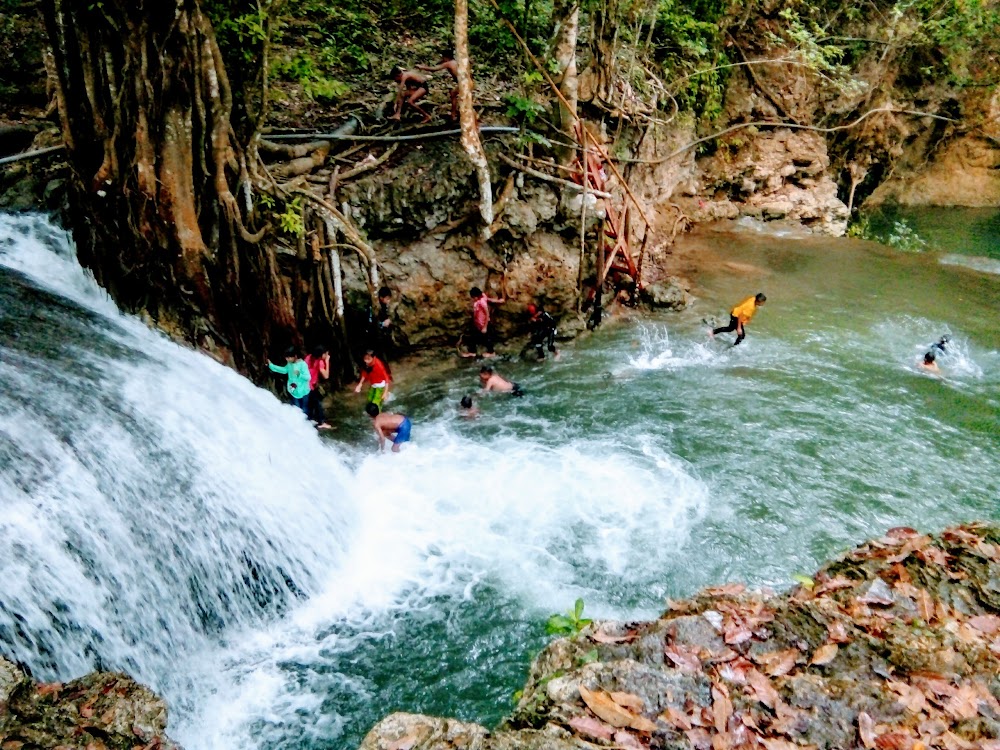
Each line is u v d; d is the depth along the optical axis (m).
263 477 7.73
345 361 11.18
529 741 3.50
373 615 7.14
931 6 20.70
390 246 11.59
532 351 12.24
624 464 9.46
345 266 10.91
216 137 8.97
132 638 5.89
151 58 8.37
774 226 19.62
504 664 6.56
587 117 14.52
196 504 6.83
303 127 12.23
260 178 9.69
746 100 19.78
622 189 14.57
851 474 9.24
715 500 8.78
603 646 4.27
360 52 14.96
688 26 16.64
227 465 7.48
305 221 10.23
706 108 18.73
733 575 7.63
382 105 12.91
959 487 9.05
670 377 11.62
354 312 11.09
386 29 16.81
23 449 5.89
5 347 6.96
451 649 6.72
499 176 12.15
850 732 3.56
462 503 8.78
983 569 4.79
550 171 12.88
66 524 5.70
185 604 6.43
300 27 15.21
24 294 8.04
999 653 4.06
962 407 10.84
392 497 8.90
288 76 13.83
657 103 16.81
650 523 8.38
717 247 17.69
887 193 24.73
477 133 10.80
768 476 9.20
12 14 12.45
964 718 3.62
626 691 3.78
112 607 5.79
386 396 11.06
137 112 8.49
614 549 7.99
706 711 3.65
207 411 8.01
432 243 11.82
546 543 8.12
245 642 6.74
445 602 7.29
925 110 23.17
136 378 7.74
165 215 8.98
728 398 10.99
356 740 5.84
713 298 14.66
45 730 4.29
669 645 4.14
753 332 13.23
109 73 8.44
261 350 10.27
